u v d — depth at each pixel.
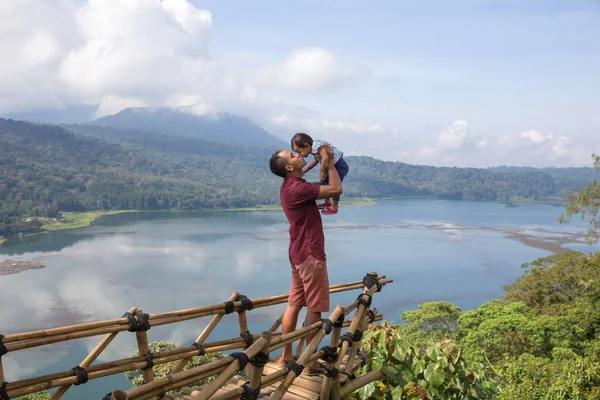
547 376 15.46
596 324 24.88
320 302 3.52
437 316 27.50
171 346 21.52
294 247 3.58
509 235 107.94
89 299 53.34
